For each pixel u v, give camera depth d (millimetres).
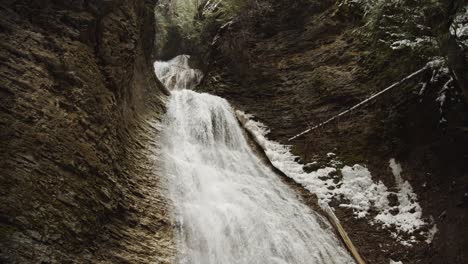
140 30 11008
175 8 20578
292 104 12688
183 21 20000
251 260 6801
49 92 5102
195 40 19531
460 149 8547
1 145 4160
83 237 4723
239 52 14781
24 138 4434
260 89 13727
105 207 5371
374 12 10125
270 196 9086
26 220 4016
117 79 7082
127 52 7793
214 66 15422
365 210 9336
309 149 11344
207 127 11102
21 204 4039
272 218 8086
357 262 7965
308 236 8164
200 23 18922
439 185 8664
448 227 7883
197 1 20156
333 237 8594
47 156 4617
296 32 14523
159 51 21234
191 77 18641
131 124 8438
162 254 5750
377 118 10695
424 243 8102
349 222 9133
